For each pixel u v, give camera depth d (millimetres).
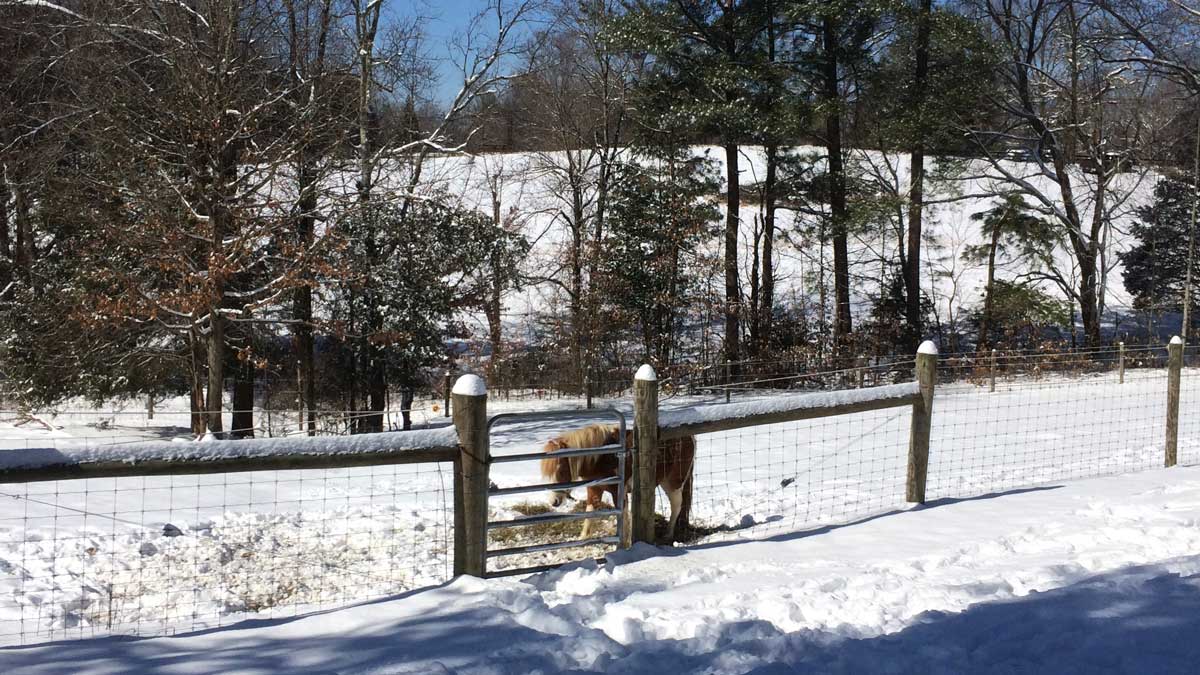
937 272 34250
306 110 17719
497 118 30516
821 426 15680
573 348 27156
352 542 8281
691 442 7848
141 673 4266
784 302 34469
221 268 15922
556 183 34312
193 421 19078
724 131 27891
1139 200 40812
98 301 16719
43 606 6527
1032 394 19688
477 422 5918
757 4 27062
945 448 13094
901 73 29016
